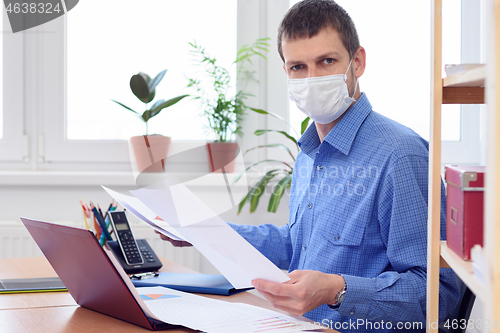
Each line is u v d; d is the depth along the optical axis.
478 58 2.19
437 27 0.75
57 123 2.27
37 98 2.27
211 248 0.83
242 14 2.26
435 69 0.75
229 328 0.75
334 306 0.88
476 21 2.19
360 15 2.23
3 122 2.24
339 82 1.12
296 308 0.79
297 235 1.20
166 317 0.80
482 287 0.48
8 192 2.08
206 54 2.27
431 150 0.78
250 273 0.81
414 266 0.95
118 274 0.73
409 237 0.97
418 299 0.90
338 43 1.12
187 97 2.28
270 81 2.25
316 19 1.12
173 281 1.08
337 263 1.06
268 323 0.78
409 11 2.22
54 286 1.05
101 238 1.35
